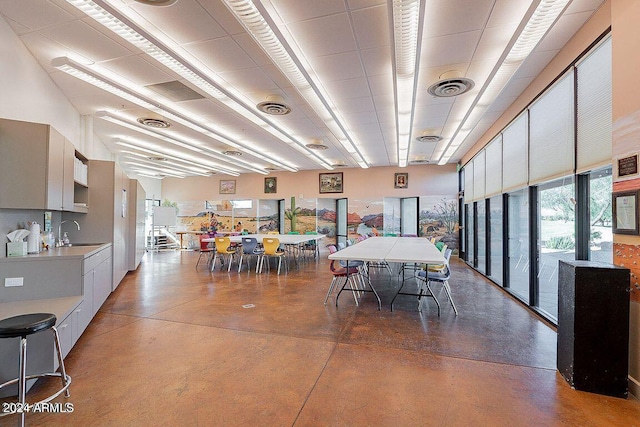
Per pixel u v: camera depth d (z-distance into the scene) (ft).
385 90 15.24
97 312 14.16
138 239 26.86
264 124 20.70
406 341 10.91
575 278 7.98
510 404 7.29
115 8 8.57
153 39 9.93
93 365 9.12
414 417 6.81
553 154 12.47
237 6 8.90
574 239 11.05
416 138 23.75
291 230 40.65
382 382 8.22
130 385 8.06
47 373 7.57
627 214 7.90
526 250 16.56
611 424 6.61
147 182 43.88
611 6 8.52
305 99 16.22
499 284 19.45
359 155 30.17
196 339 11.07
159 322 12.87
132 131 22.50
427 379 8.38
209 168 37.63
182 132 22.31
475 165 25.81
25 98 11.66
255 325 12.52
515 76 13.78
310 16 9.69
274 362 9.34
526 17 8.74
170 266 28.19
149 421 6.67
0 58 9.95
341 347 10.41
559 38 10.97
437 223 34.99
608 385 7.69
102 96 16.22
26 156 9.92
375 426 6.51
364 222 37.81
